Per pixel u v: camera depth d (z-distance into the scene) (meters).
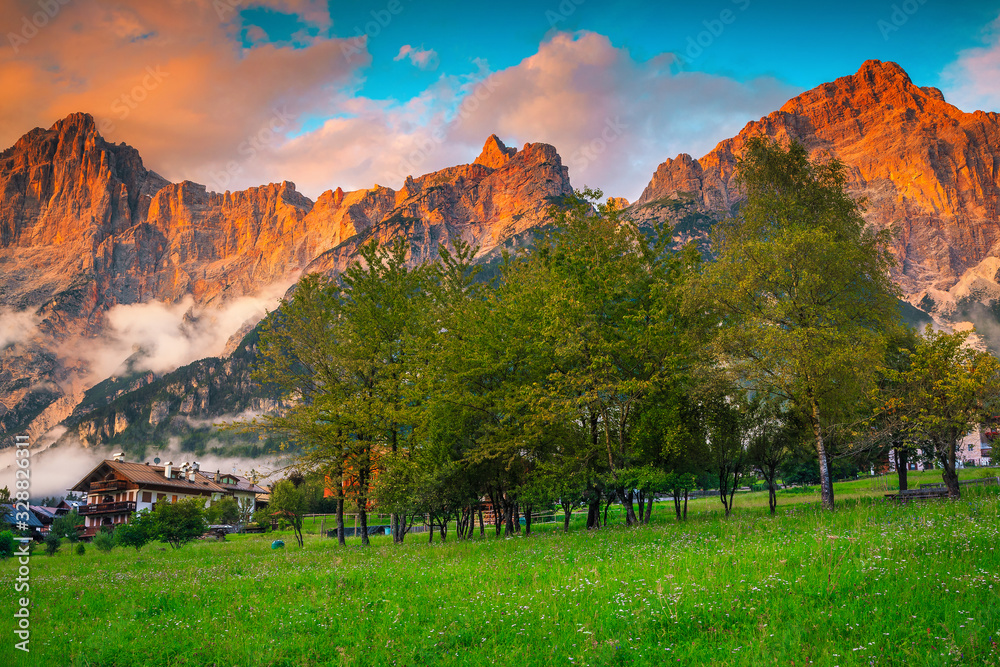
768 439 34.09
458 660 9.04
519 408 30.77
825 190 32.22
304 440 33.41
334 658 9.73
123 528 53.59
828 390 27.06
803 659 7.77
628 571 13.54
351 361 32.94
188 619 12.73
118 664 10.25
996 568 10.59
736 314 29.39
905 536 13.92
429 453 33.00
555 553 18.17
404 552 23.61
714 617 9.66
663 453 31.56
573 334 29.56
